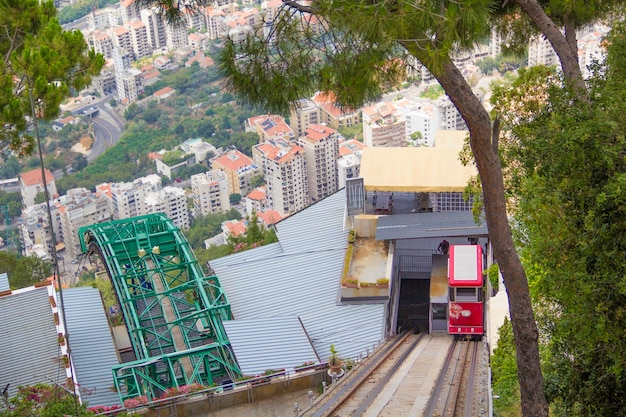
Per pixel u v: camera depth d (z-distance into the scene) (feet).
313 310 96.32
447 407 55.98
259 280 104.68
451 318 91.91
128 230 124.77
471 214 103.96
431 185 106.32
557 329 54.49
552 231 52.54
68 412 64.23
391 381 66.59
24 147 79.66
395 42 42.80
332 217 114.32
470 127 48.57
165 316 103.96
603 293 50.01
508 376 64.64
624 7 67.97
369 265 101.50
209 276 105.70
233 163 405.59
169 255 122.52
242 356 84.38
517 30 72.08
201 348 85.51
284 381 77.66
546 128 56.18
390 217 106.22
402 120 403.75
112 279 110.01
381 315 93.40
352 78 44.73
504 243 50.85
